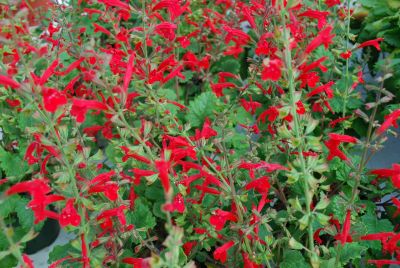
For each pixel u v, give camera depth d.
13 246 0.52
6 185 0.83
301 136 0.58
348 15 0.81
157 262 0.50
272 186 0.73
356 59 0.98
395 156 1.04
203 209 0.70
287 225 0.77
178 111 0.92
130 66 0.60
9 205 0.81
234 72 1.03
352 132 0.98
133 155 0.63
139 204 0.75
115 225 0.64
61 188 0.57
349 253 0.68
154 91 0.72
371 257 0.78
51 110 0.54
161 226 0.80
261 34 0.71
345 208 0.60
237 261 0.66
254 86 0.78
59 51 0.72
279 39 0.55
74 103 0.56
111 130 0.81
